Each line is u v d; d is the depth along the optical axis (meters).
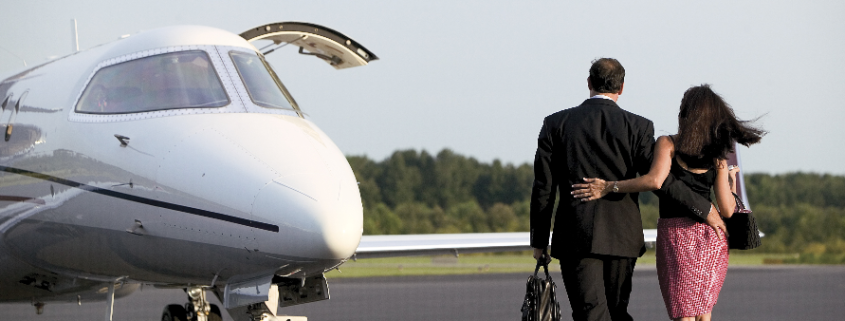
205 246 10.13
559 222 9.79
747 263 68.62
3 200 12.52
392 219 82.69
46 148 11.80
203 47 11.84
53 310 28.19
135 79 11.56
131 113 11.20
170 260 10.65
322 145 10.66
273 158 10.08
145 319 24.36
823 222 72.94
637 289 34.84
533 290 9.90
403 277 50.56
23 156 12.19
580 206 9.60
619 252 9.54
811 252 70.81
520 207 89.38
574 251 9.58
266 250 9.66
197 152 10.34
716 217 9.85
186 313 14.73
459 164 97.00
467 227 83.25
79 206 11.24
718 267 9.95
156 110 11.10
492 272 56.56
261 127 10.66
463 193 95.44
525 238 20.47
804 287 35.28
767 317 21.69
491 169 96.94
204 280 10.80
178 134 10.63
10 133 12.68
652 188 9.37
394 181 95.06
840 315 22.27
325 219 9.42
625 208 9.63
